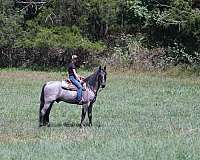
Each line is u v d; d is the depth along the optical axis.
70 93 18.73
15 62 47.78
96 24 48.41
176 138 15.86
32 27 47.41
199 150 13.74
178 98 28.70
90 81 19.16
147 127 19.17
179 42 45.44
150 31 47.28
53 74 41.94
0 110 23.72
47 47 45.84
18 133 17.67
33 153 13.52
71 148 14.14
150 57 44.38
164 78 39.31
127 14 47.81
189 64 43.78
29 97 28.27
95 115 22.55
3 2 46.59
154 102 27.00
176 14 44.00
